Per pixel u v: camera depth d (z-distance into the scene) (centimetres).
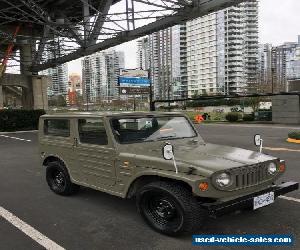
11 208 657
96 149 602
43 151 750
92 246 482
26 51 3475
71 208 644
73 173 673
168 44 9156
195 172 463
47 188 801
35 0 2378
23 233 534
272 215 579
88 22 2105
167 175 480
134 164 532
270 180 525
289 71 10088
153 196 511
